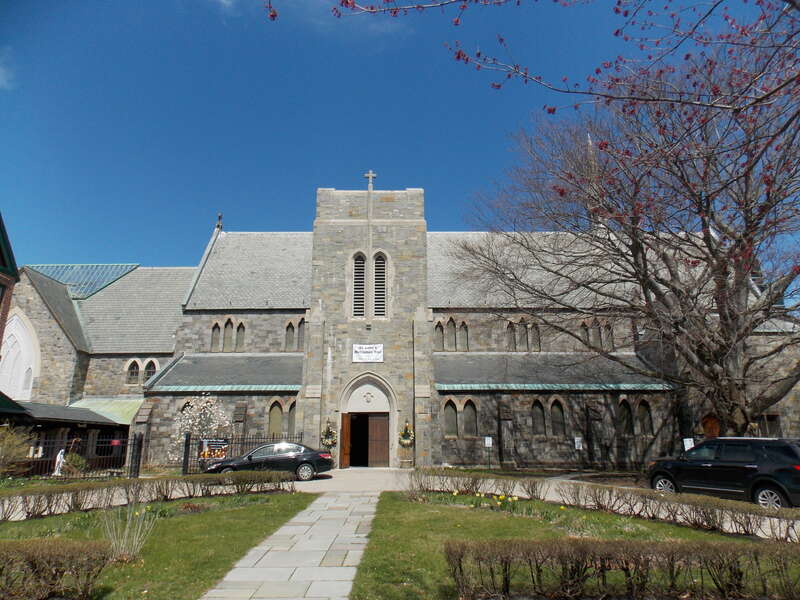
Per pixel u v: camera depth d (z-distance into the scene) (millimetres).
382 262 31828
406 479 23375
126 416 35906
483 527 12586
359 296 31281
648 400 33219
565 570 7809
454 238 43688
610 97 7418
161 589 8406
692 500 12922
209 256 42906
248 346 37344
